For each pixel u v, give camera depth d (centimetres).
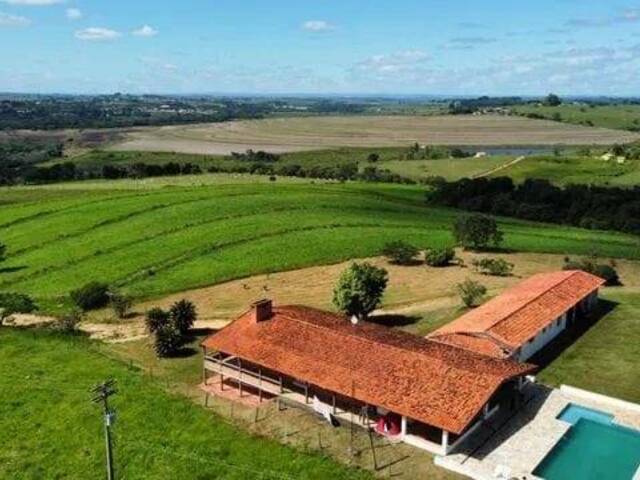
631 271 7900
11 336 6112
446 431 3791
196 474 3962
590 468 3759
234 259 8438
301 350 4616
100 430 4484
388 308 6681
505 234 10044
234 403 4688
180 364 5447
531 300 5566
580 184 15988
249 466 3956
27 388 5062
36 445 4416
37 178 19125
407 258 8319
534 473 3694
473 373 4134
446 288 7281
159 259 8512
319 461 3909
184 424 4456
